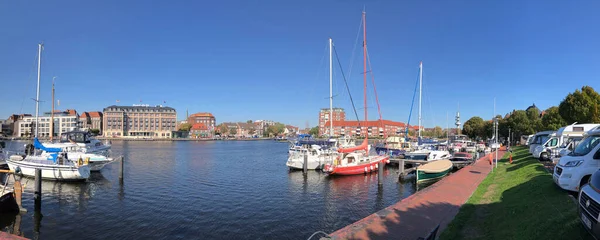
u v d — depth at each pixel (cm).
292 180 3306
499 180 2242
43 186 2825
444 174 3194
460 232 1167
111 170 3969
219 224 1848
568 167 1265
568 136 2622
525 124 8062
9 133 16388
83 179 3014
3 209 1977
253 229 1772
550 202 1152
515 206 1302
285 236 1672
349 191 2766
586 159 1234
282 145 12269
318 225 1852
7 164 3459
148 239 1614
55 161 3075
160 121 18088
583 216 733
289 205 2283
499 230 1095
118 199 2422
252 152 7800
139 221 1891
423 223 1259
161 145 11425
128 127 17550
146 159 5606
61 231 1723
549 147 2795
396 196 2581
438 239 1086
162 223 1859
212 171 4012
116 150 8194
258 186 2983
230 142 15350
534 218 1047
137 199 2425
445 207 1517
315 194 2644
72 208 2164
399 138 6038
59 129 15388
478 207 1515
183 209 2152
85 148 4250
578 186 1208
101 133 17612
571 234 815
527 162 2780
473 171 2927
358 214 2075
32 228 1766
